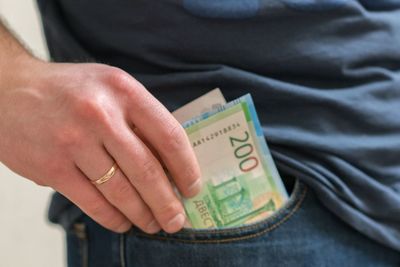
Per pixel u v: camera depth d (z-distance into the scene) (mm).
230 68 652
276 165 674
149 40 648
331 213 696
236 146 646
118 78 570
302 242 680
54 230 1289
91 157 562
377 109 689
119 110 565
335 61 666
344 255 702
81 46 689
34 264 1275
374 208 691
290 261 676
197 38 642
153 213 620
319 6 649
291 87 658
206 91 660
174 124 582
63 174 576
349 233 706
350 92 682
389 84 700
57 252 1299
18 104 583
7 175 1225
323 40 665
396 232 705
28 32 1238
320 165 677
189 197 638
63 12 690
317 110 673
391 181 699
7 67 621
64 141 556
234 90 660
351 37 680
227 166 651
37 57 654
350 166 679
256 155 654
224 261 659
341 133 682
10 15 1223
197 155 641
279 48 652
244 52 648
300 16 650
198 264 660
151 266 668
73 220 727
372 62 695
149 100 574
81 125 554
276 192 670
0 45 645
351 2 664
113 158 571
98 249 714
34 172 589
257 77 653
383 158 693
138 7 635
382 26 696
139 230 669
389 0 709
